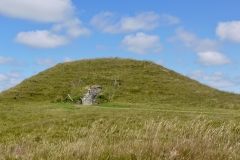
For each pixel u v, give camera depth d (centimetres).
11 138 1869
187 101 3741
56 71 5172
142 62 5556
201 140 1176
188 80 4997
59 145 1229
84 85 4519
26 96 4203
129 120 2255
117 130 1842
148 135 1263
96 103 3916
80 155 980
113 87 4441
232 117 2364
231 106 3406
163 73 5153
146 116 2431
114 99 4078
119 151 1005
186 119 2242
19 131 2103
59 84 4591
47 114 2823
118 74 4931
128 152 992
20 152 1148
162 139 1223
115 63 5472
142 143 1070
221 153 1031
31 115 2811
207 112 2903
